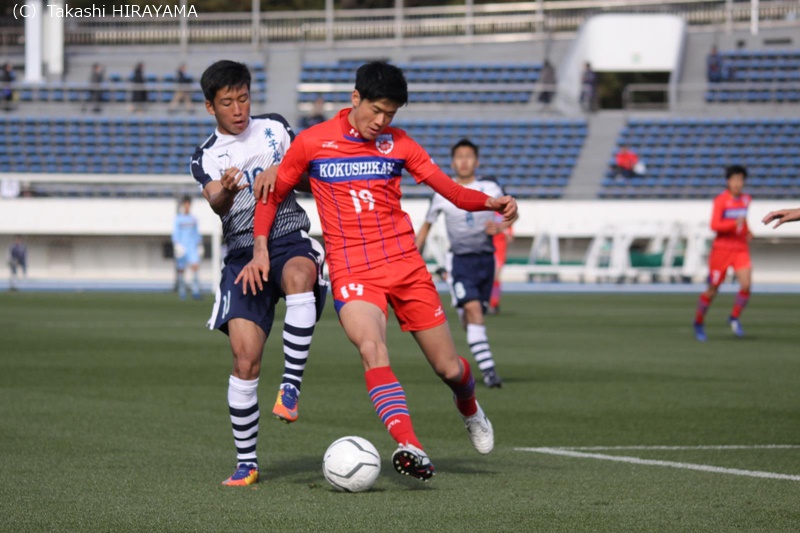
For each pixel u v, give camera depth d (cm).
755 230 12350
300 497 1734
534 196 12794
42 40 14725
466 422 1961
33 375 3794
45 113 13988
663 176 12875
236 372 1862
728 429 2631
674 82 14062
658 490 1806
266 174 1827
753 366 4238
